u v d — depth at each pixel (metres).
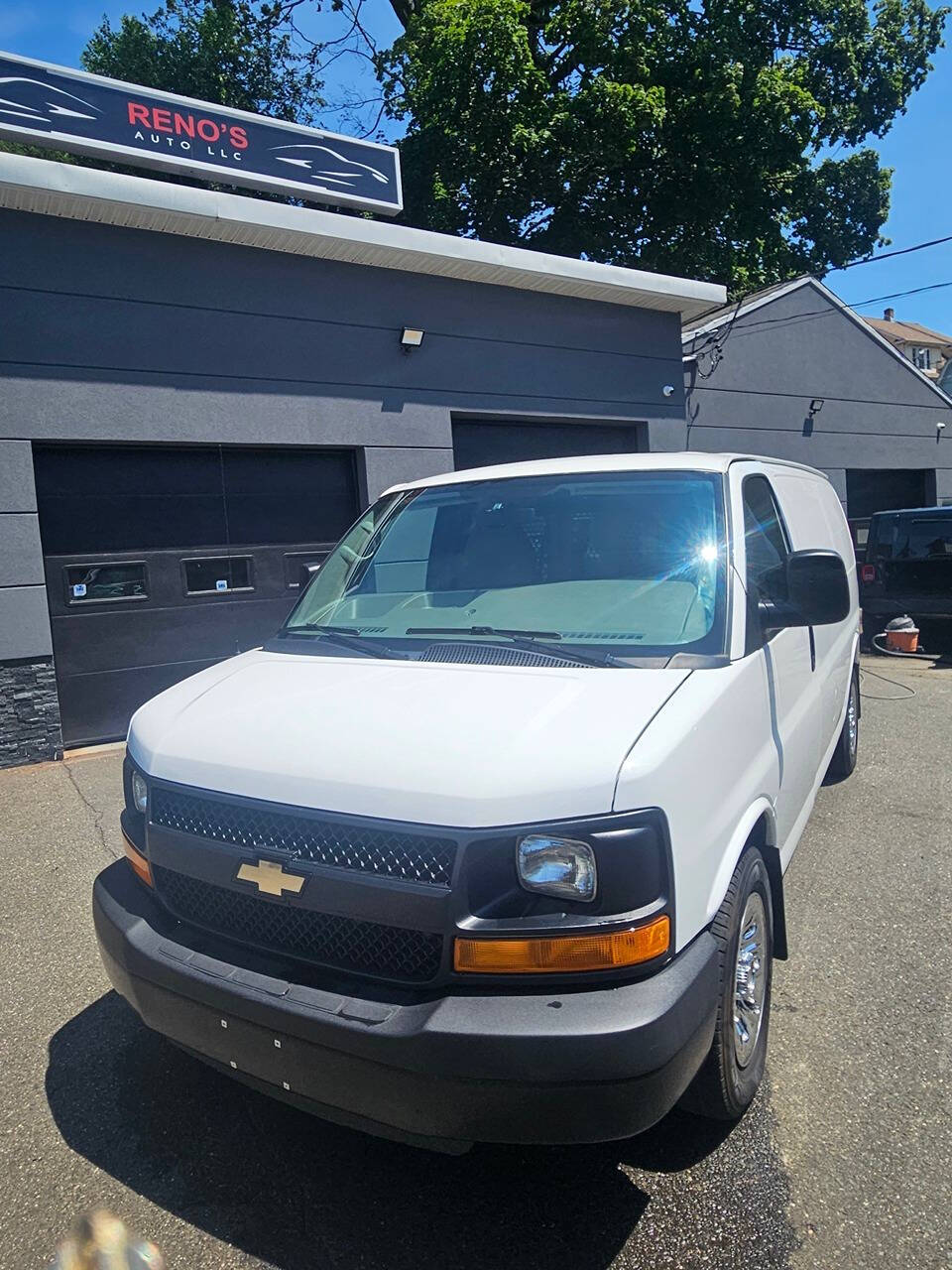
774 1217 2.33
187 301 7.86
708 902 2.31
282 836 2.30
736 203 18.25
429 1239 2.30
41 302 7.15
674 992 2.04
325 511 9.02
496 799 2.07
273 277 8.34
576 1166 2.54
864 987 3.46
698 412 14.29
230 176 8.23
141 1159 2.62
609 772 2.09
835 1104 2.77
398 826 2.12
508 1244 2.27
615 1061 1.92
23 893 4.60
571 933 2.01
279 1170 2.56
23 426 7.10
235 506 8.41
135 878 2.82
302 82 20.95
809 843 4.98
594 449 11.33
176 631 8.11
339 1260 2.24
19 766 7.20
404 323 9.23
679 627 2.85
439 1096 1.99
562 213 18.14
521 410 10.21
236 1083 2.97
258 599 8.56
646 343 11.38
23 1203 2.45
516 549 3.37
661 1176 2.49
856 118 20.03
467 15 15.71
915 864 4.65
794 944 3.83
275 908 2.33
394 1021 2.04
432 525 3.62
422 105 17.00
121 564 7.81
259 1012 2.20
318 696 2.70
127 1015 3.41
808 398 16.22
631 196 18.52
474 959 2.04
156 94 7.80
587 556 3.20
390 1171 2.55
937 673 10.27
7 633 7.11
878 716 8.07
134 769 2.78
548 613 3.07
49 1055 3.15
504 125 16.39
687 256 18.64
